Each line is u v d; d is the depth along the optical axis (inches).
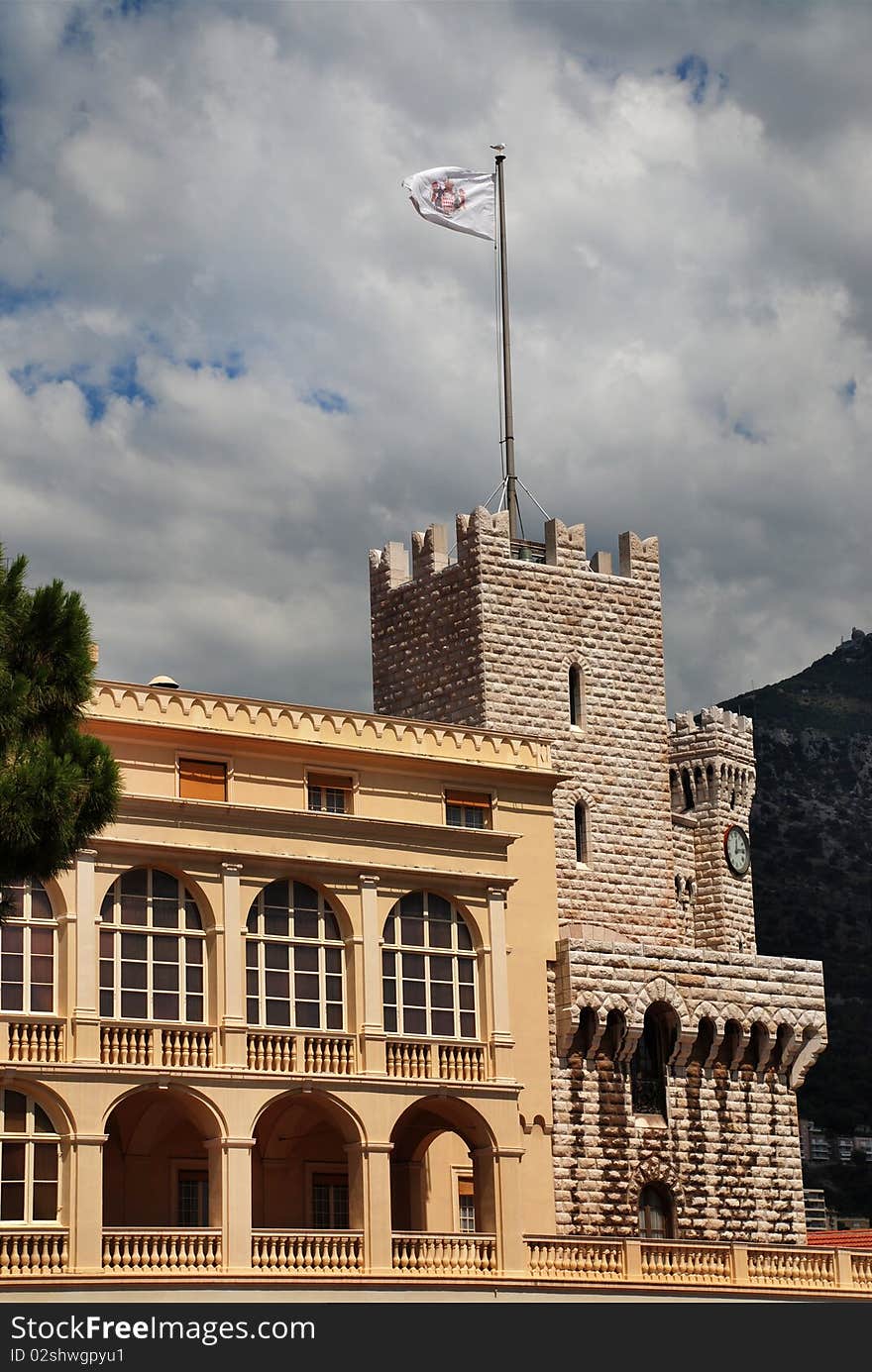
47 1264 2299.5
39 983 2397.9
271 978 2544.3
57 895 2425.0
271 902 2571.4
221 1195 2426.2
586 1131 2933.1
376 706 3535.9
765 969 3171.8
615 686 3467.0
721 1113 3090.6
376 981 2598.4
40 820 1680.6
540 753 2992.1
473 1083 2625.5
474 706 3358.8
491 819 2910.9
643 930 3393.2
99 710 2591.0
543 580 3437.5
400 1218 2728.8
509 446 3619.6
